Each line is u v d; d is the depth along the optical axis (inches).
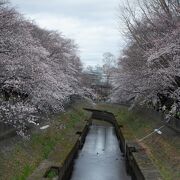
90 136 1553.9
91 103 2706.7
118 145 1323.8
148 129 1145.4
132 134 1194.6
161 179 589.0
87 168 914.1
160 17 803.4
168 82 829.8
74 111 1769.2
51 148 835.4
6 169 561.6
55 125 1104.2
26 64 637.9
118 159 1047.0
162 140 900.6
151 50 775.7
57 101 880.9
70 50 1637.6
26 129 768.3
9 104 604.1
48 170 637.9
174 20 779.4
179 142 797.9
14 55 622.5
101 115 2315.5
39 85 695.7
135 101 1432.1
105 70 4200.3
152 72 842.2
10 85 633.6
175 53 719.1
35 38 960.9
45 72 754.8
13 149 655.8
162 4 797.9
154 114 1246.3
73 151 948.0
